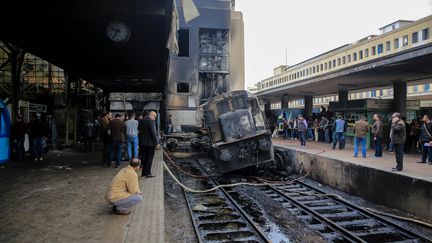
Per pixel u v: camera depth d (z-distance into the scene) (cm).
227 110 1483
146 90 3117
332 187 1292
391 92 5691
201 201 1045
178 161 1981
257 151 1383
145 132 968
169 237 719
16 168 1098
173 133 2731
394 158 1335
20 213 584
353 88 2538
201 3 3116
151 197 717
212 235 740
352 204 980
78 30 1284
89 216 570
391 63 1441
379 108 1806
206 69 3127
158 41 1455
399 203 936
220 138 1438
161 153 1703
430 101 4331
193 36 3084
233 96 1495
